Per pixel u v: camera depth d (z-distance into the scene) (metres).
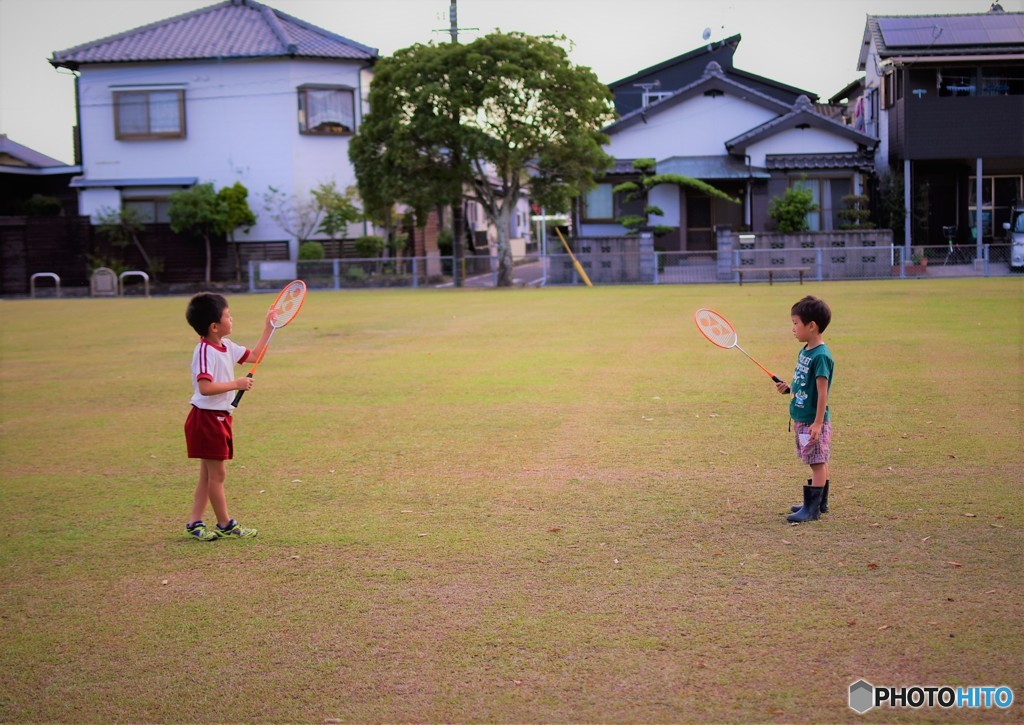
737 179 30.53
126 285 32.88
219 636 4.20
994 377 9.90
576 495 6.18
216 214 31.34
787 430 7.85
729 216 31.70
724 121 31.89
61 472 7.22
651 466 6.85
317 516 5.89
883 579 4.60
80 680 3.84
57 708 3.62
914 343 12.47
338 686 3.72
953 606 4.27
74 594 4.73
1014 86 28.91
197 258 33.09
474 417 8.79
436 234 39.25
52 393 10.94
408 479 6.71
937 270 27.59
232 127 33.03
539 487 6.39
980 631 4.01
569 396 9.66
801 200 28.52
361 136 27.06
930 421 7.96
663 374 10.77
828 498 5.82
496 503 6.05
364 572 4.91
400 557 5.11
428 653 3.97
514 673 3.77
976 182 29.67
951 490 6.02
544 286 28.12
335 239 33.34
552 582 4.69
